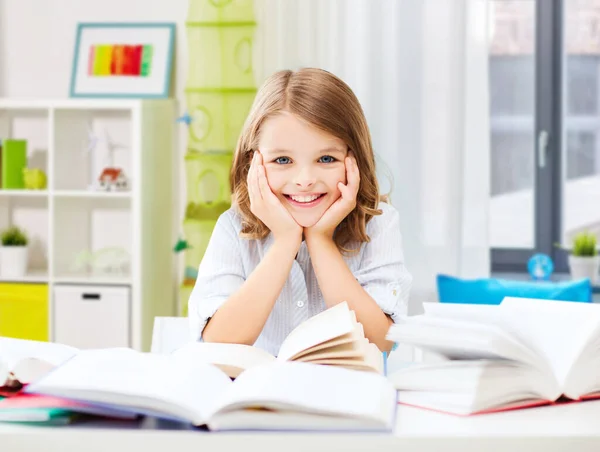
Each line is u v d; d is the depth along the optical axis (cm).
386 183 296
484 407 90
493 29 336
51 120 296
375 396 87
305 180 123
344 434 81
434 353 106
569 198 336
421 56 295
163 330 155
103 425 84
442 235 297
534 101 335
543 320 105
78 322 296
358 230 138
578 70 333
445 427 84
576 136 335
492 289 225
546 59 332
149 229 299
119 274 307
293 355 98
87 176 325
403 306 143
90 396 84
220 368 103
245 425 82
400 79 295
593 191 335
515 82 336
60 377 87
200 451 81
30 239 331
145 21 321
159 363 93
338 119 123
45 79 328
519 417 89
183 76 319
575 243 311
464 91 296
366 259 143
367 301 129
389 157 297
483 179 298
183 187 324
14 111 329
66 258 310
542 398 96
